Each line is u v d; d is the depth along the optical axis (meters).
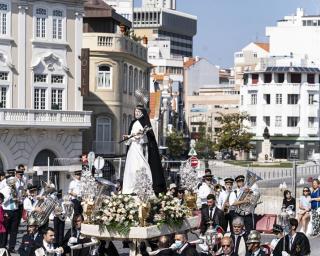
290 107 160.88
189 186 31.92
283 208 35.03
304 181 64.38
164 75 178.50
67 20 79.00
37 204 28.84
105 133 85.62
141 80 96.38
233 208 31.73
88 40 84.88
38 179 63.84
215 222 29.62
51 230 23.91
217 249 24.64
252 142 162.38
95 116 85.19
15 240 32.62
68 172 64.06
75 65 79.62
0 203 31.19
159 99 119.75
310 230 37.66
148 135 28.33
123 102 87.31
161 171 28.55
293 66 161.75
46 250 23.61
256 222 37.28
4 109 73.50
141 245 26.36
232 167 83.88
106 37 85.25
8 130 74.19
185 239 23.06
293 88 160.88
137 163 28.02
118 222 26.09
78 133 79.38
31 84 76.69
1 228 31.33
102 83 85.56
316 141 161.38
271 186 64.81
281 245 25.02
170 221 27.00
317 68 163.12
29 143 75.81
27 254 23.78
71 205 30.00
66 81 78.81
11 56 75.44
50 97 77.81
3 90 75.12
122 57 86.38
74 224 26.56
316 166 74.25
